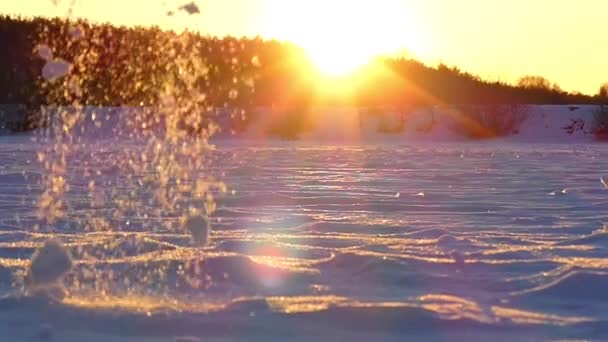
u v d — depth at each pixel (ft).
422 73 163.12
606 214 33.42
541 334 15.31
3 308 16.56
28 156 67.10
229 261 20.35
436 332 15.34
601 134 126.62
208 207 34.58
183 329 15.35
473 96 161.68
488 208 35.63
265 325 15.52
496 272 20.18
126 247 23.09
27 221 29.68
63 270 18.03
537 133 130.41
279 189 43.57
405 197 39.73
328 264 20.99
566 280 18.70
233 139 107.34
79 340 14.75
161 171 42.73
